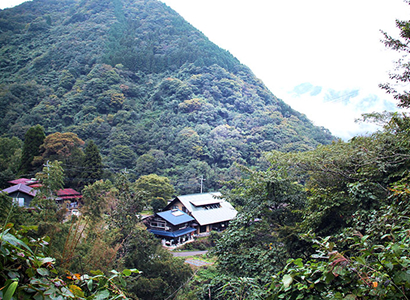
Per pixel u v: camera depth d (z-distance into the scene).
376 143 5.98
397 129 5.98
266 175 6.94
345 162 6.14
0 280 1.26
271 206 6.99
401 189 3.63
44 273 1.37
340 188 6.04
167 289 9.84
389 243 1.85
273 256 5.69
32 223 7.50
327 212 5.25
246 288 4.22
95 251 6.45
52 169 13.05
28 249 1.34
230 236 6.55
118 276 1.83
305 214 5.71
